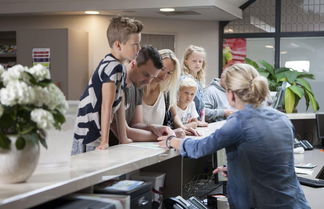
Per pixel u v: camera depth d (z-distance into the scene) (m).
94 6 6.64
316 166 3.71
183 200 2.18
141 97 2.48
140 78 2.30
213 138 2.04
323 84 7.82
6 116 1.33
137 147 2.12
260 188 2.03
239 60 8.01
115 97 2.11
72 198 1.55
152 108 2.58
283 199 2.02
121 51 2.06
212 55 7.82
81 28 7.38
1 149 1.33
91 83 2.09
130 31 2.02
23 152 1.34
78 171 1.52
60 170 1.54
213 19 7.63
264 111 2.10
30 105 1.36
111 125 2.32
